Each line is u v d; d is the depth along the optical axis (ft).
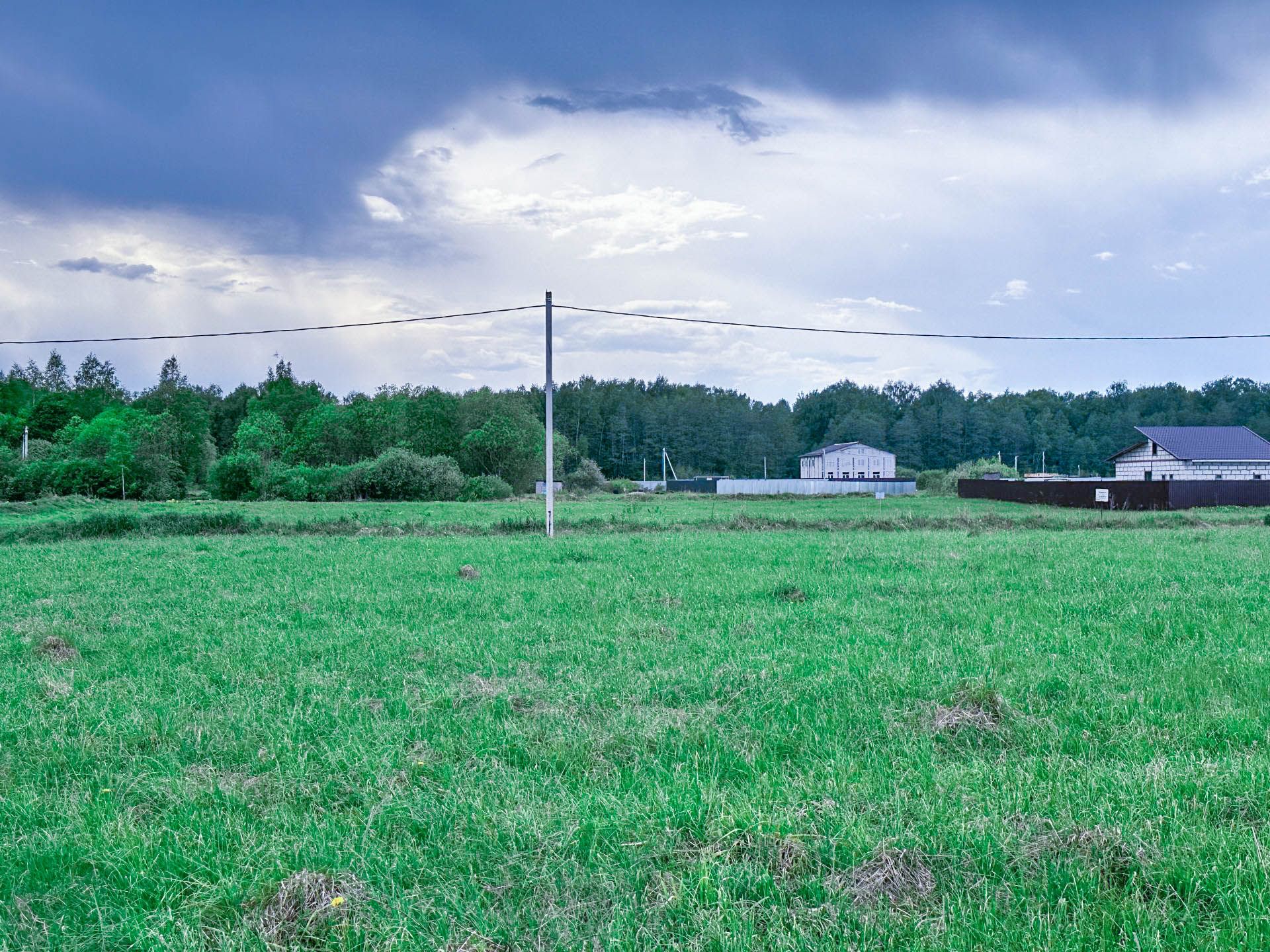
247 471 225.35
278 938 12.98
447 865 15.25
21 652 33.53
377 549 76.54
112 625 39.32
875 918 13.12
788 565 60.18
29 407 319.06
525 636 35.45
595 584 50.70
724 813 16.51
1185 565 56.18
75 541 88.89
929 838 15.42
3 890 14.78
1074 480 203.72
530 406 394.32
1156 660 29.66
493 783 18.90
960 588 47.57
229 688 27.84
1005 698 24.76
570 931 12.91
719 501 192.03
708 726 22.98
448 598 45.85
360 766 20.10
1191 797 17.25
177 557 71.31
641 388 586.86
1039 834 15.81
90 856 15.87
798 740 21.94
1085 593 44.93
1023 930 12.63
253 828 16.75
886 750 20.88
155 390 472.03
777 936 12.53
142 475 214.90
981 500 192.75
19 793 18.94
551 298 96.73
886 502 185.68
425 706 24.99
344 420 287.89
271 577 56.29
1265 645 31.76
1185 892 13.84
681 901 13.60
